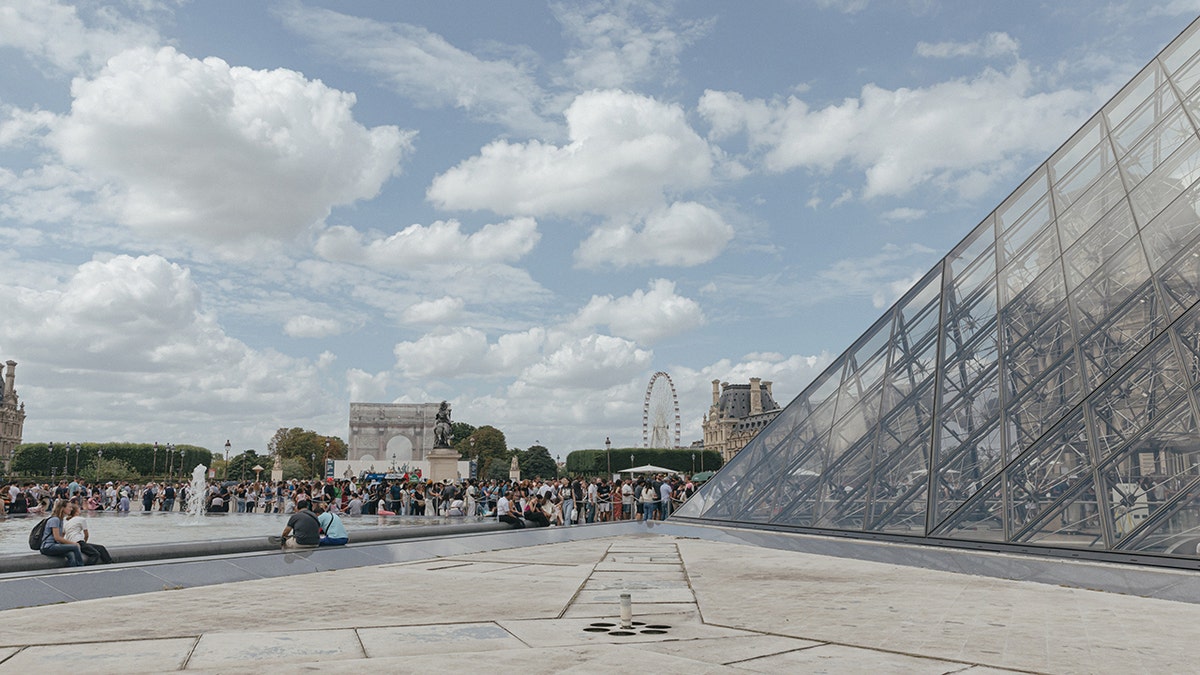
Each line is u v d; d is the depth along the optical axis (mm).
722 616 11680
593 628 10727
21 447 185625
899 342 26578
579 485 43688
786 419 29922
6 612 12289
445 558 21531
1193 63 22781
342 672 8133
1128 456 17016
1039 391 20281
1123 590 13750
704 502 31062
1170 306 18391
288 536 20938
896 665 8391
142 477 184250
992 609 12031
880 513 22422
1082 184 23828
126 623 11258
